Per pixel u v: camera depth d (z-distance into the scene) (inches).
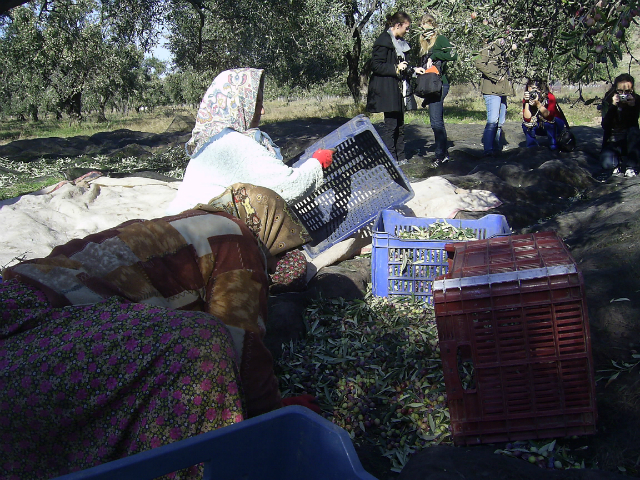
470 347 96.7
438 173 303.1
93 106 1291.8
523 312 94.1
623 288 136.6
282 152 386.6
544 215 222.4
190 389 67.0
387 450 102.9
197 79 865.5
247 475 50.8
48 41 959.6
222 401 68.4
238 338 79.8
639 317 124.2
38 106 1261.1
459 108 728.3
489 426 96.7
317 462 51.1
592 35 96.5
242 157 130.6
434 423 105.8
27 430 69.2
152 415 67.0
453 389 97.0
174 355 67.1
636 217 179.8
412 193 183.2
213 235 84.7
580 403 94.7
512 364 95.0
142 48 636.1
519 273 94.4
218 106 134.4
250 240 88.1
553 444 93.7
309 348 133.1
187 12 763.4
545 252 105.0
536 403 95.6
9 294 71.2
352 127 187.6
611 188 238.8
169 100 1899.6
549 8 109.6
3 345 69.5
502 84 313.6
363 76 821.2
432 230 169.8
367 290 163.2
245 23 675.4
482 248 114.8
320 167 136.0
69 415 67.2
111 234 80.8
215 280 83.3
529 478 81.9
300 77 778.2
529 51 115.6
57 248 80.3
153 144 519.5
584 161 284.5
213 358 68.1
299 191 133.5
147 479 45.7
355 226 179.8
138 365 66.5
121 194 239.6
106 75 1034.7
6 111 1366.9
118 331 68.0
